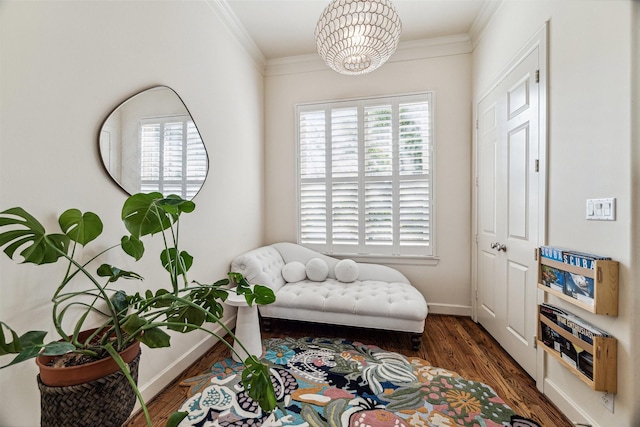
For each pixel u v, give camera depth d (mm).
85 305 1129
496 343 2254
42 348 856
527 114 1809
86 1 1241
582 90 1345
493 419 1423
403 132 2939
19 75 1004
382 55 1953
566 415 1433
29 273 1043
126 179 1442
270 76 3262
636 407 1091
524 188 1850
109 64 1353
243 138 2750
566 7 1452
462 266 2840
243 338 1988
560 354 1430
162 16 1698
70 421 887
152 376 1604
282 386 1679
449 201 2861
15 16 990
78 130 1213
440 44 2814
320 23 1864
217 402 1541
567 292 1386
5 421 990
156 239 1661
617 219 1159
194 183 1962
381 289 2465
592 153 1286
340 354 2068
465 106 2809
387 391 1633
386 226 2990
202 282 2072
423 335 2404
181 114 1837
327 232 3143
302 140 3193
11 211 830
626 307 1122
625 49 1116
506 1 2088
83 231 1016
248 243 2861
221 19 2340
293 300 2318
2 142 962
